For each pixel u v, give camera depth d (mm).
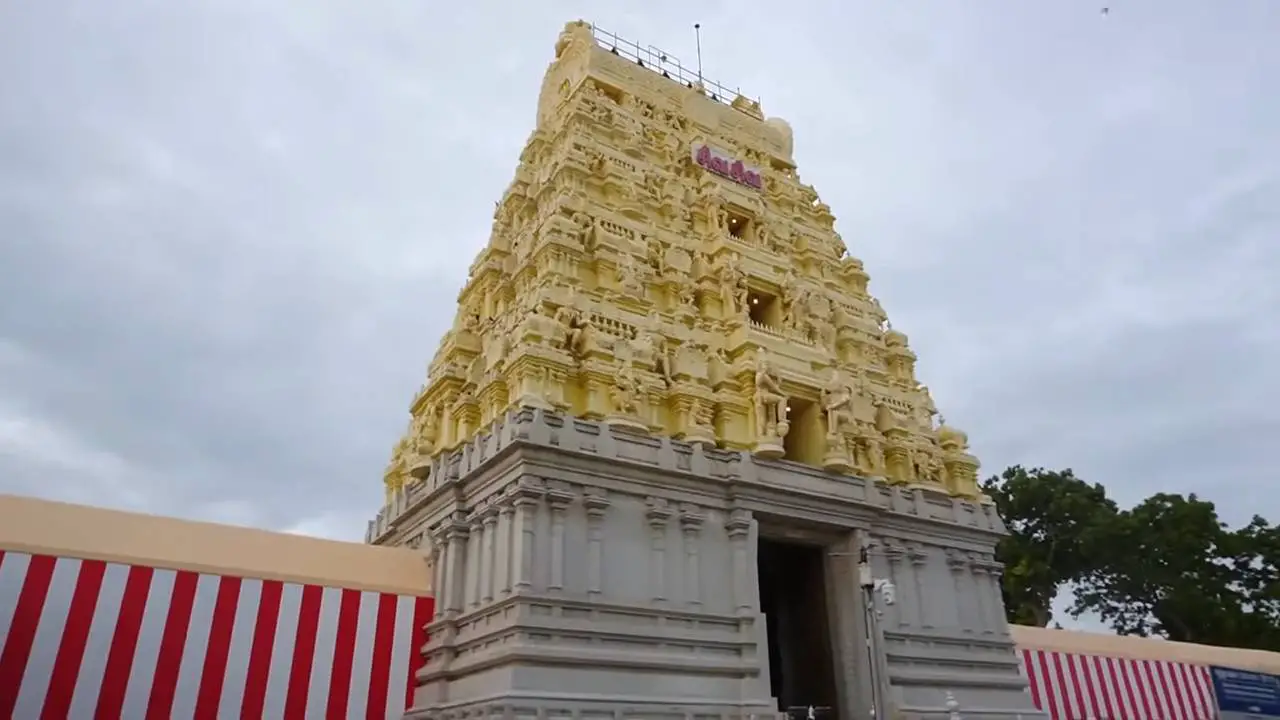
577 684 26578
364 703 29188
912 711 32969
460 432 34625
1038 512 71562
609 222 38375
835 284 46438
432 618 31734
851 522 35312
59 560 26469
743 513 32312
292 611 29250
